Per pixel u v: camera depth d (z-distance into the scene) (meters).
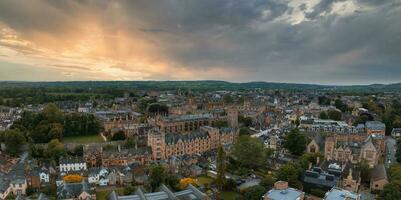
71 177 174.75
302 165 176.00
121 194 165.75
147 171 195.00
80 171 193.62
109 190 173.38
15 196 159.50
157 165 192.12
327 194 128.00
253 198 135.88
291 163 177.62
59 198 148.75
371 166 191.12
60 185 165.88
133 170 195.00
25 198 153.62
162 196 143.62
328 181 156.62
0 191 155.88
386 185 141.38
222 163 178.62
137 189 153.25
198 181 184.62
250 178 190.75
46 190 164.75
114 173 185.50
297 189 143.62
